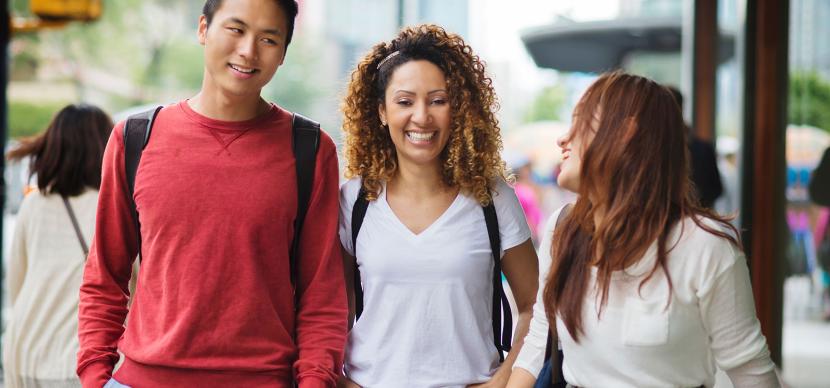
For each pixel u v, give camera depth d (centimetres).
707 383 238
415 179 287
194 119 270
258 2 260
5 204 576
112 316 276
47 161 366
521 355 266
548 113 1223
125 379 266
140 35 1622
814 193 537
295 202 270
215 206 262
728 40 771
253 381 264
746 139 604
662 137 230
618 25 1012
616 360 233
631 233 228
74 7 727
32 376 364
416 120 278
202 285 260
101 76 1606
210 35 262
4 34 570
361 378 285
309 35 1525
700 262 227
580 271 238
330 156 278
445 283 280
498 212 288
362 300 290
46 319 364
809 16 546
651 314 228
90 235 368
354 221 289
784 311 565
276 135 272
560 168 246
